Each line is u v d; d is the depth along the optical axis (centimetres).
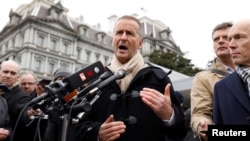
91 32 5050
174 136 209
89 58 4825
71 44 4506
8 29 4631
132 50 237
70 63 4444
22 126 311
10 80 391
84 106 172
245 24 203
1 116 331
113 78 193
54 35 4297
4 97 362
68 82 183
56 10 4412
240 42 202
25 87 490
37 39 4134
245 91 195
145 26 5403
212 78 258
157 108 189
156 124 215
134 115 213
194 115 238
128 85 224
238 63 203
